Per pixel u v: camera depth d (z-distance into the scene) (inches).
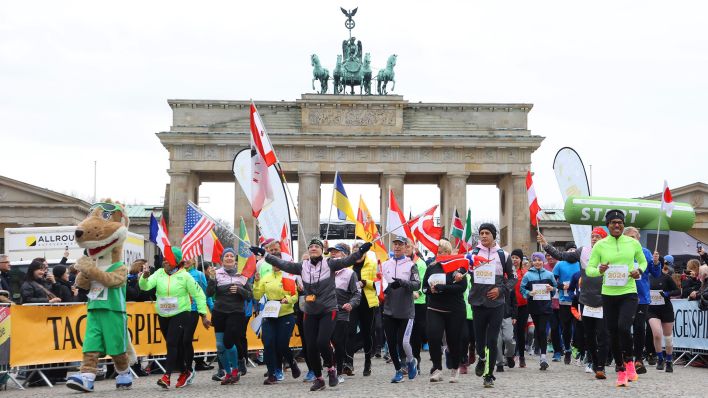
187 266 1622.8
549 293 1702.8
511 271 1315.2
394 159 6112.2
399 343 1437.0
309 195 6058.1
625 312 1279.5
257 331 1652.3
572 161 1720.0
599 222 1727.4
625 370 1312.7
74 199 5546.3
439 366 1376.7
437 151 6117.1
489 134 6131.9
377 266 1761.8
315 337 1306.6
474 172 6122.1
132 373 1646.2
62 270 1700.3
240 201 6082.7
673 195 5506.9
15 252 2733.8
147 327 1691.7
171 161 6013.8
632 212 1744.6
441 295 1360.7
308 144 6058.1
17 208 5546.3
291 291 1440.7
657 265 1489.9
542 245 1563.7
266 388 1365.7
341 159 6102.4
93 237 1290.6
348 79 6304.1
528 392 1200.2
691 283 1873.8
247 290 1444.4
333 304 1306.6
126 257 2544.3
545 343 1675.7
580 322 1736.0
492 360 1277.1
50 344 1517.0
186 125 6067.9
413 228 1916.8
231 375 1461.6
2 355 1430.9
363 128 6136.8
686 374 1535.4
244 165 1781.5
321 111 6127.0
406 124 6195.9
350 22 6402.6
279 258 1392.7
